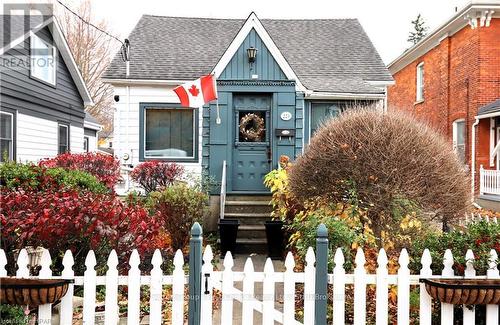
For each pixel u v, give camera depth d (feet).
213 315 15.44
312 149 19.33
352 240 15.21
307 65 41.63
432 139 18.61
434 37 53.62
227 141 33.14
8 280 11.46
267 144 33.71
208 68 38.60
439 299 11.87
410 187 17.47
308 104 36.09
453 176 18.07
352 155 17.93
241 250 26.94
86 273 11.87
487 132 45.09
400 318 12.22
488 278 12.37
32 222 13.14
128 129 36.06
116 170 33.81
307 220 17.57
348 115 19.83
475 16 44.73
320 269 11.83
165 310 15.26
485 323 12.62
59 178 23.94
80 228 13.67
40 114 40.98
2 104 34.40
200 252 11.84
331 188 18.39
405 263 12.25
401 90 67.97
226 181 32.91
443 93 52.16
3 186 20.18
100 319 14.21
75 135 50.24
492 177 40.47
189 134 36.52
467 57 46.93
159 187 31.17
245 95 33.73
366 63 42.09
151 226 15.25
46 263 11.89
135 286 11.94
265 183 30.25
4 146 35.35
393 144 17.85
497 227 13.71
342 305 12.19
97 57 102.01
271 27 48.24
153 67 37.88
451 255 12.48
